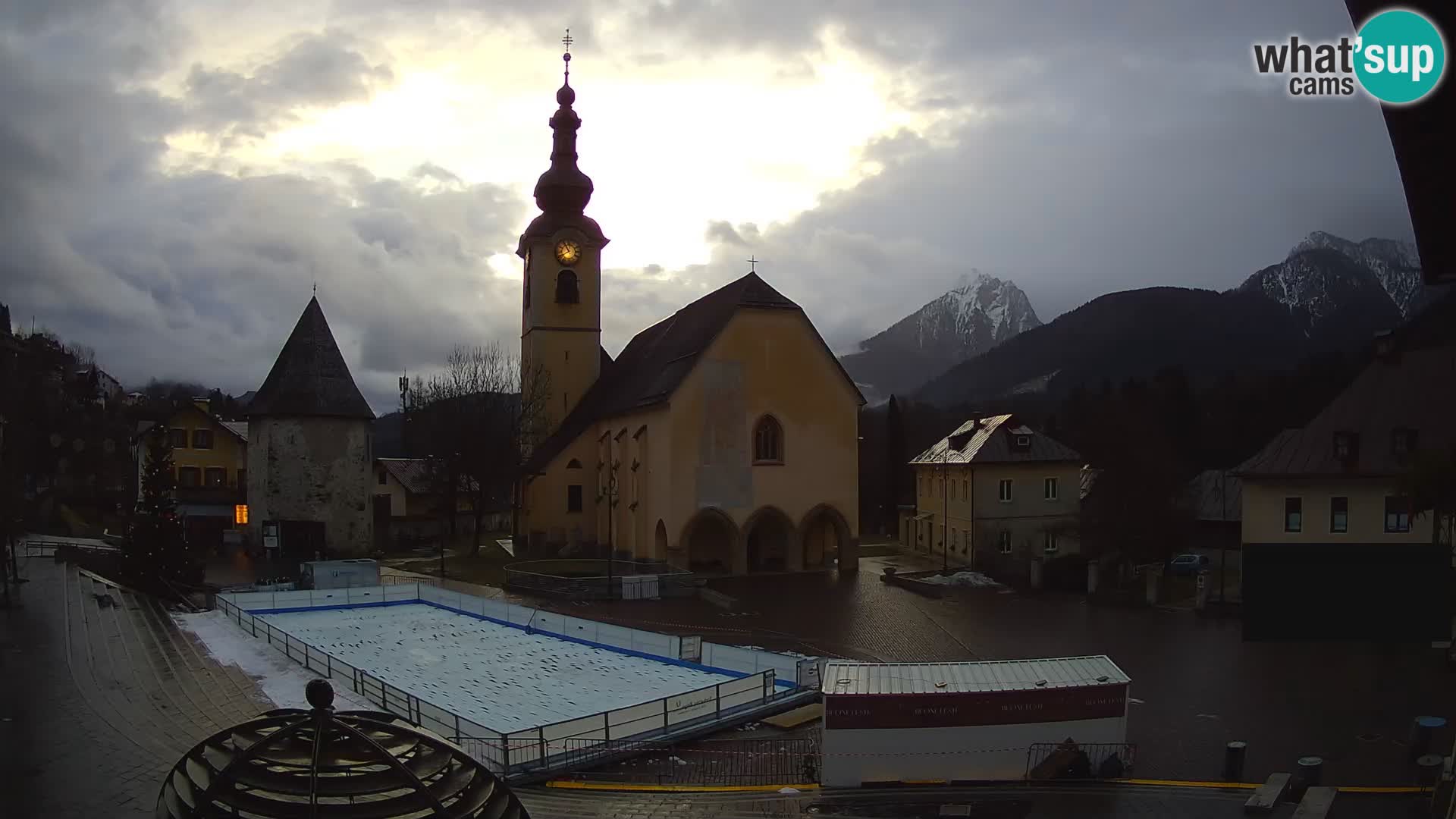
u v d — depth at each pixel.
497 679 33.22
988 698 21.80
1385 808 19.05
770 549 61.47
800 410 60.03
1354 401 44.38
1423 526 40.91
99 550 56.97
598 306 78.06
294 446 63.72
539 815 18.34
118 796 16.14
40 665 26.69
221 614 41.88
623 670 34.50
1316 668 32.59
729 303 60.62
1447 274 8.84
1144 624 41.62
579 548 70.75
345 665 29.12
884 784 21.45
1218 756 23.55
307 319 65.94
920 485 74.06
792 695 28.61
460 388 75.00
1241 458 85.44
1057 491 63.19
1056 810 19.16
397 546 80.50
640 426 61.50
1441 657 33.62
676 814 18.67
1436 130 6.79
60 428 80.88
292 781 7.09
